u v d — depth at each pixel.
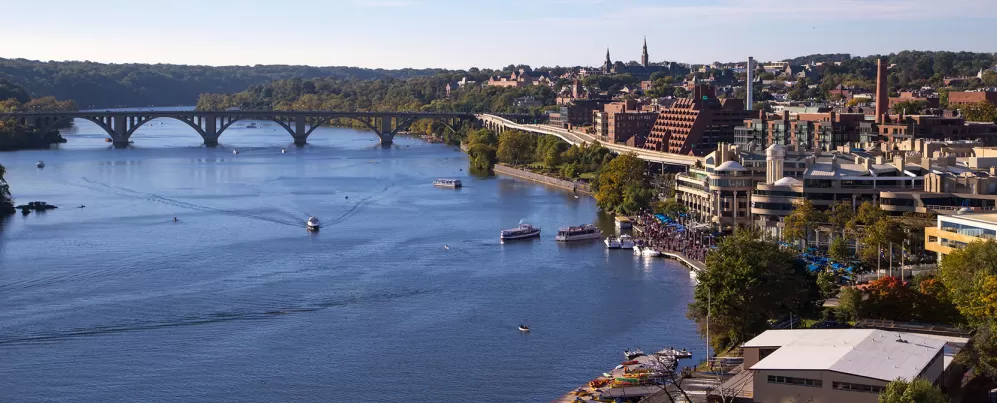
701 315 193.25
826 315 195.00
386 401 172.50
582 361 189.75
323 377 183.12
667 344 197.38
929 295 184.62
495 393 175.38
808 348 151.62
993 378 158.50
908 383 131.12
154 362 190.88
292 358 192.88
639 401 161.00
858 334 157.50
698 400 157.38
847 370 139.12
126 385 180.12
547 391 176.00
